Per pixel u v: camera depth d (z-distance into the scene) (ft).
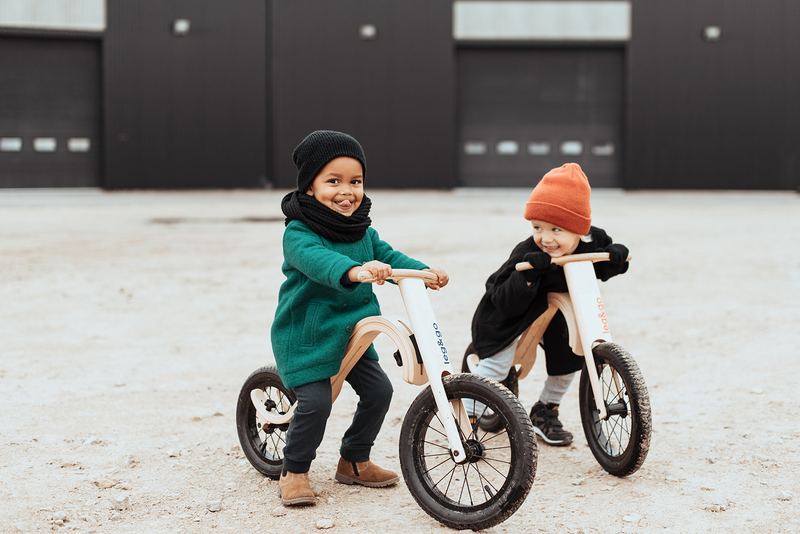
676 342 17.80
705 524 8.51
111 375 15.03
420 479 8.87
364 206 9.62
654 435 11.71
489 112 98.73
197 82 94.79
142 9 92.94
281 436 11.15
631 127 96.94
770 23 95.50
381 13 96.53
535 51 97.81
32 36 91.04
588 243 11.21
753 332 18.69
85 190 94.07
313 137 9.25
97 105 93.81
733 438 11.41
